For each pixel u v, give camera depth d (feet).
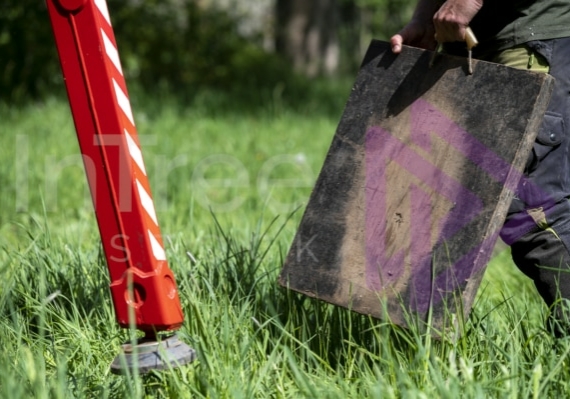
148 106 53.72
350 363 14.99
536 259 15.23
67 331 16.05
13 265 18.81
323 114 61.11
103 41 13.33
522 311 17.28
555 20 15.10
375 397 12.59
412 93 15.10
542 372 13.92
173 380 13.41
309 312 16.67
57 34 13.38
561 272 15.07
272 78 75.31
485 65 14.66
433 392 13.08
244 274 17.53
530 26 15.14
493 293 20.54
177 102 57.57
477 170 14.42
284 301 16.84
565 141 15.02
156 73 69.56
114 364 13.64
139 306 13.44
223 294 16.93
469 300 14.25
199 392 13.38
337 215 15.14
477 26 15.55
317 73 101.55
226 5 83.35
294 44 100.83
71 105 13.43
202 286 17.29
